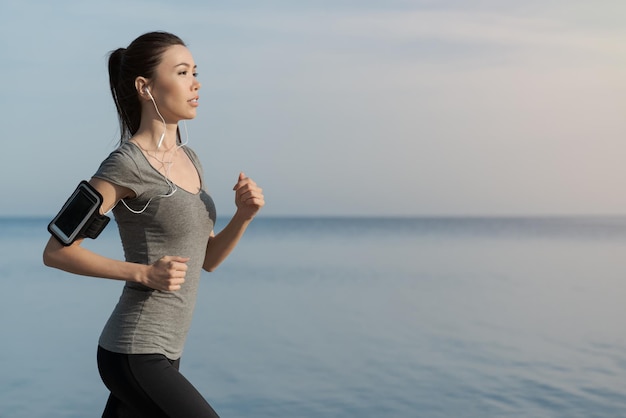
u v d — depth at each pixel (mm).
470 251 30750
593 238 49219
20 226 113312
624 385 7223
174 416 2070
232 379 7379
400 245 37719
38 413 6027
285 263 23828
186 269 2129
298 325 10820
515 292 14906
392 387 7105
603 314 11844
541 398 6715
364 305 13109
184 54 2246
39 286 15734
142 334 2111
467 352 8859
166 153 2244
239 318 11547
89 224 2062
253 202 2309
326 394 6805
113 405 2215
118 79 2283
